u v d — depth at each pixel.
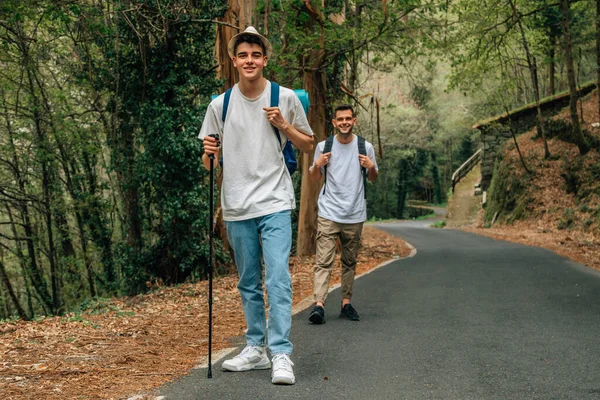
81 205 17.73
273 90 3.85
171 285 13.11
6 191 17.61
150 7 12.71
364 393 3.54
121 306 8.84
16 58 14.61
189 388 3.67
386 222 48.94
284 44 13.49
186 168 13.38
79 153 18.41
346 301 6.13
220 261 14.09
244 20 12.88
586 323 5.70
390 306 6.84
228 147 3.90
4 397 3.54
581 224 20.56
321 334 5.30
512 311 6.37
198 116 13.31
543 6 21.17
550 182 25.38
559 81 35.84
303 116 3.93
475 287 8.23
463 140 62.62
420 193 72.75
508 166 28.70
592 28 23.62
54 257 20.23
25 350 5.19
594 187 22.53
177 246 13.91
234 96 3.89
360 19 13.84
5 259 22.28
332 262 6.02
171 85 13.28
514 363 4.22
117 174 15.30
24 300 24.58
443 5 13.65
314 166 5.94
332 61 14.32
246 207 3.84
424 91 42.78
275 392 3.55
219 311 7.43
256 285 4.05
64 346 5.30
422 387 3.66
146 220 15.50
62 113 16.50
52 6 11.26
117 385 3.80
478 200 37.84
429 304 6.91
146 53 13.55
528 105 32.72
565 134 26.98
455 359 4.35
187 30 13.48
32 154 17.25
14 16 11.43
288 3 12.50
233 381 3.81
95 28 12.55
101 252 19.72
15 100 16.62
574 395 3.49
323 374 3.96
